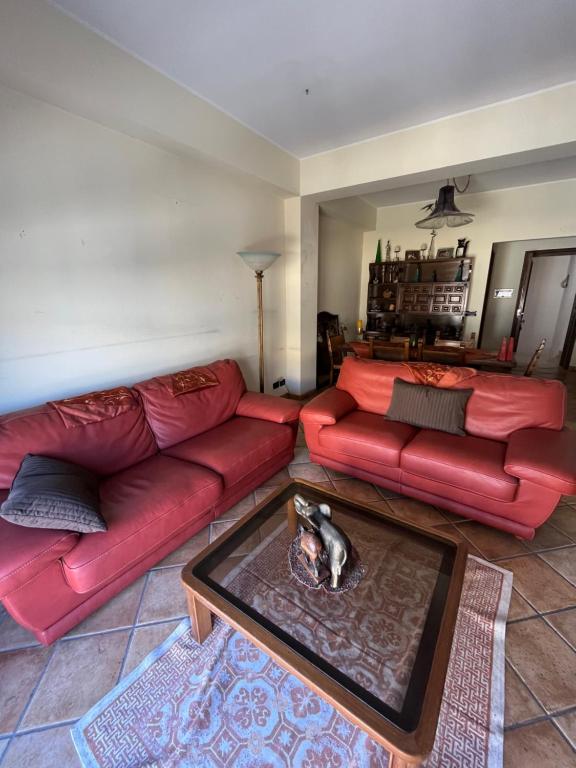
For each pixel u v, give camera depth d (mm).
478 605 1481
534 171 3867
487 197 4676
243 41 1820
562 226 4277
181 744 1051
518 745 1040
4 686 1224
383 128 2818
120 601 1540
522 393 2150
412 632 1104
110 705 1157
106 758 1029
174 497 1651
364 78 2150
